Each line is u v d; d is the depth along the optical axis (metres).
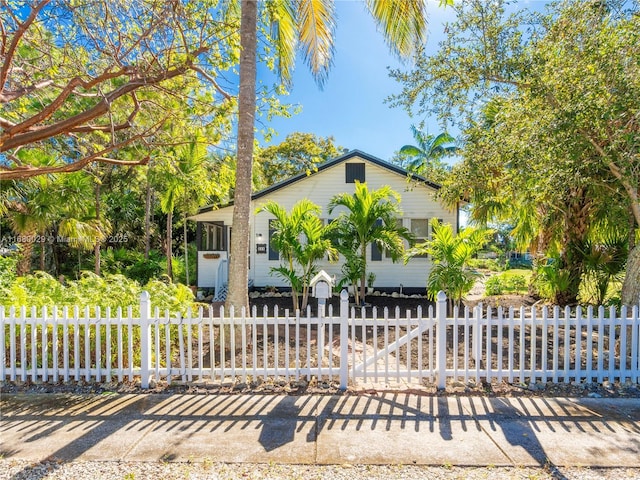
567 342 4.29
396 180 12.36
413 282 12.20
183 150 10.17
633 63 4.74
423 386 4.32
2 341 4.29
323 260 12.44
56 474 2.62
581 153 5.12
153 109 5.77
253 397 4.01
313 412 3.65
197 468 2.71
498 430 3.30
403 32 6.74
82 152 5.33
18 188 10.16
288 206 12.51
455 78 7.07
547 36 5.84
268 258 12.50
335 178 12.53
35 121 3.17
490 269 25.44
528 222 10.13
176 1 3.82
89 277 6.10
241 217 5.98
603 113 4.60
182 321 4.36
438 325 4.27
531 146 5.23
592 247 8.79
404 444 3.06
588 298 9.27
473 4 6.23
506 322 4.32
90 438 3.13
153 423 3.41
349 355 5.65
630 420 3.49
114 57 3.72
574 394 4.09
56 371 4.26
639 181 5.21
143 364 4.25
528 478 2.61
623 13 5.45
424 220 12.28
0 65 3.41
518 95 6.16
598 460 2.83
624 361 4.27
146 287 6.09
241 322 4.38
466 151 7.75
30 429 3.28
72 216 11.57
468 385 4.31
